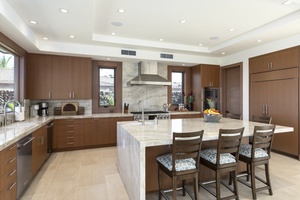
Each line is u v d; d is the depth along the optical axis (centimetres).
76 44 452
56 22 317
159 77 555
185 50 519
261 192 262
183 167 204
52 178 305
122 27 380
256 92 489
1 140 203
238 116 409
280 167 352
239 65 542
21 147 241
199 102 602
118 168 334
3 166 193
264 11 307
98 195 254
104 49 479
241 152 259
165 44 493
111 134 496
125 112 553
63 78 471
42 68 452
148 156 255
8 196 205
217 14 318
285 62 416
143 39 462
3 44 313
